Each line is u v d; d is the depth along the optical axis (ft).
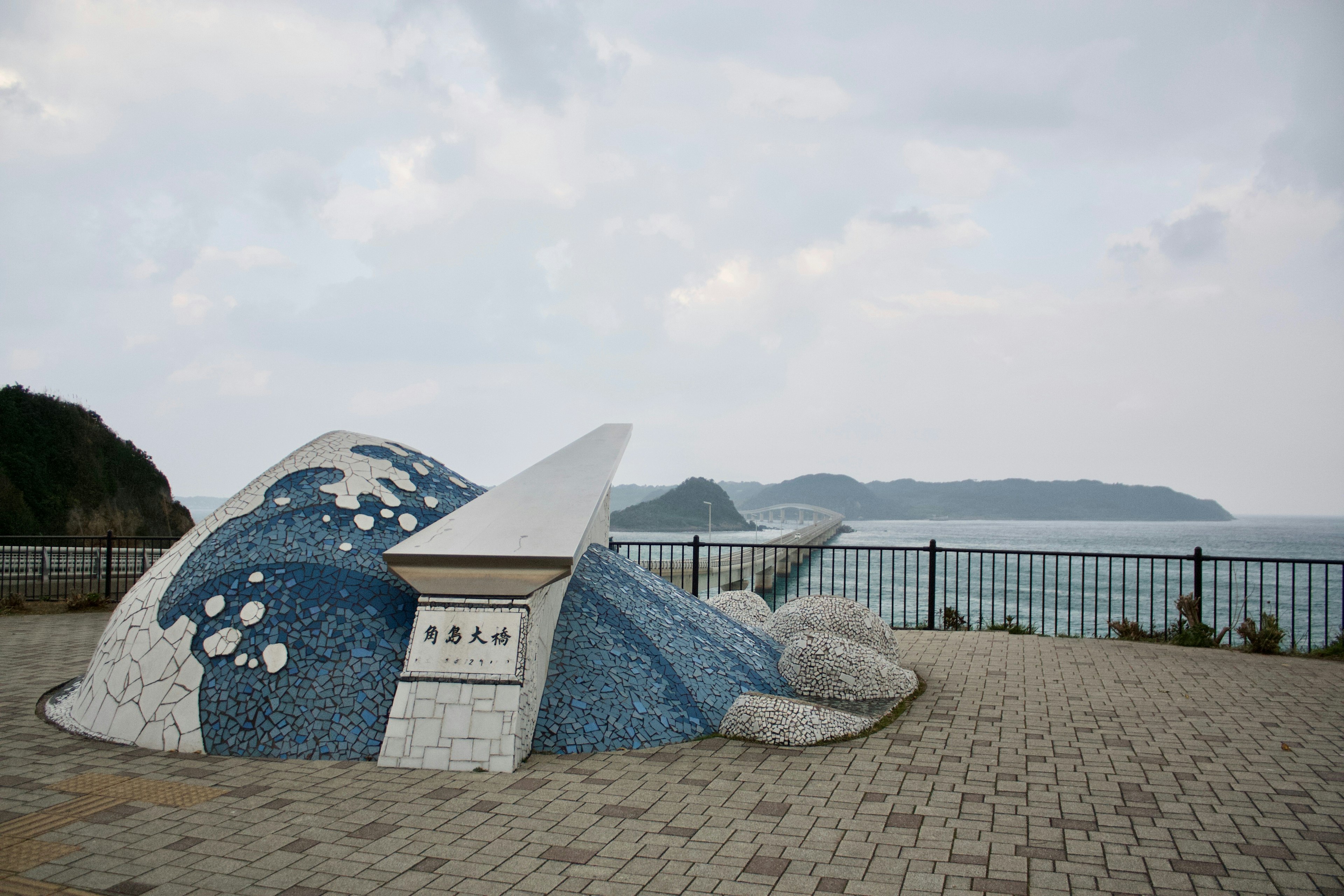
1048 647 32.91
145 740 17.80
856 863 12.51
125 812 14.29
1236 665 29.12
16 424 105.19
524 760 17.26
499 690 17.10
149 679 18.52
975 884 11.79
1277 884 11.82
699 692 20.62
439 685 17.16
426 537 18.35
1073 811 14.78
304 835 13.41
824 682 23.21
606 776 16.49
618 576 24.72
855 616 28.25
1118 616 91.71
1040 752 18.44
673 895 11.41
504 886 11.64
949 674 27.48
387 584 19.61
